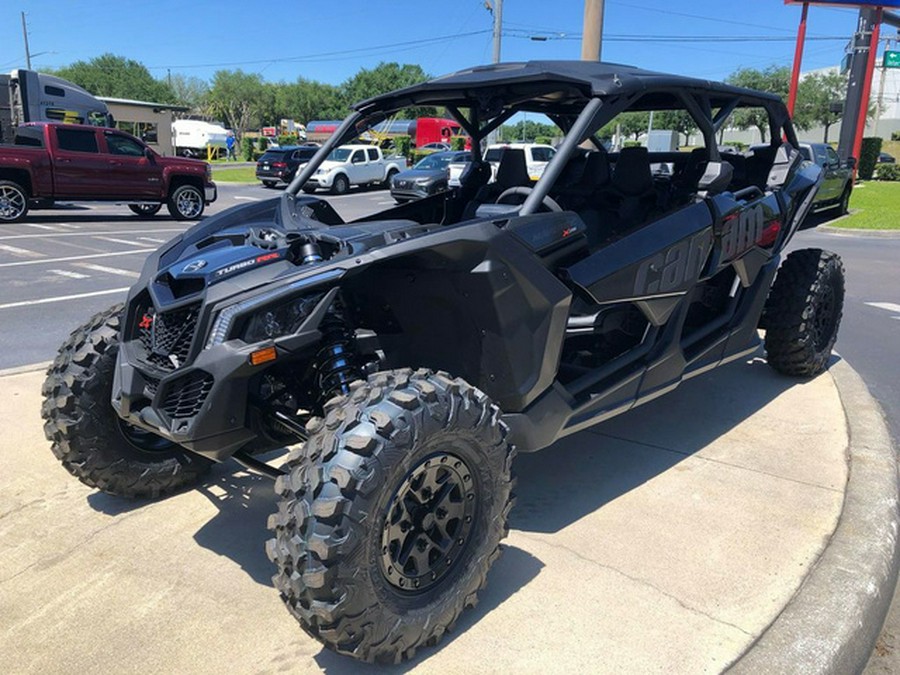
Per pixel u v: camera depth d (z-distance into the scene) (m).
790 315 5.00
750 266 4.47
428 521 2.44
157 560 3.06
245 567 3.02
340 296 3.02
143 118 40.41
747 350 4.75
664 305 3.74
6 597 2.80
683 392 5.11
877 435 4.34
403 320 3.10
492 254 2.82
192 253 3.09
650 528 3.31
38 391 4.88
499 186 4.41
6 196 15.23
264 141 59.19
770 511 3.45
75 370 3.23
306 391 3.11
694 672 2.41
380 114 4.00
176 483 3.60
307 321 2.65
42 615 2.70
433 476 2.44
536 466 3.96
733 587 2.87
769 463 3.98
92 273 9.80
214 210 19.80
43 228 14.77
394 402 2.34
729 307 4.52
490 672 2.42
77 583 2.89
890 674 2.69
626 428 4.48
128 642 2.56
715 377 5.43
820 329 5.28
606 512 3.46
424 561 2.45
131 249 12.21
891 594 3.06
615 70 3.49
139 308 3.06
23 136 15.94
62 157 15.33
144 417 2.79
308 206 3.68
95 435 3.28
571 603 2.77
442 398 2.42
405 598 2.40
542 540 3.21
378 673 2.41
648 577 2.94
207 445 2.63
